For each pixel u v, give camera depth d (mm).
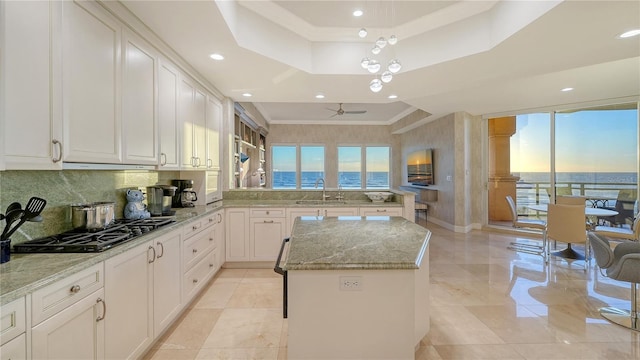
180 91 2723
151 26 2117
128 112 1958
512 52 2525
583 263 3842
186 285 2459
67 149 1450
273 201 4016
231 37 2297
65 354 1222
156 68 2305
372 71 2193
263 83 3438
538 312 2514
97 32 1672
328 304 1409
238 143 5270
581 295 2850
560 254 4219
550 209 3738
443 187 6289
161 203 2682
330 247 1632
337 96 4020
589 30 2129
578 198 4453
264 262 3717
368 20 2758
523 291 2955
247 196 4148
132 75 2002
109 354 1488
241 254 3654
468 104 5109
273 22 2705
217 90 3715
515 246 4734
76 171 1933
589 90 4199
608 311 2502
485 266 3748
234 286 3143
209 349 2021
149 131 2215
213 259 3193
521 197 5684
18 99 1207
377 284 1421
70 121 1472
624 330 2215
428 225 6523
